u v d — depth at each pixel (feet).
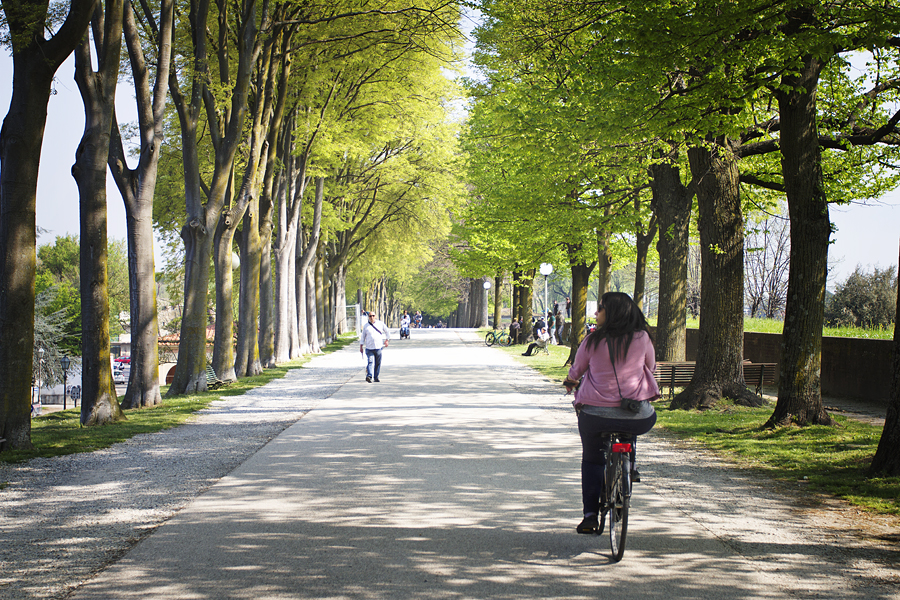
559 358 98.22
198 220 59.06
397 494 22.88
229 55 67.62
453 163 114.62
